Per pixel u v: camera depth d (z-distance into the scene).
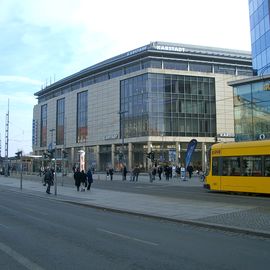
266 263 8.55
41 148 129.50
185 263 8.51
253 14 50.44
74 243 10.70
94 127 102.06
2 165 99.94
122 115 92.38
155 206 20.59
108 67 98.25
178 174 64.25
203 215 16.67
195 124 88.56
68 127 113.50
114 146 94.50
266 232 12.20
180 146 87.12
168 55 88.19
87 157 103.81
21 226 13.88
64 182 49.62
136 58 89.94
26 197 28.88
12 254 9.27
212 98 90.69
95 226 14.16
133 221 15.83
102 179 59.78
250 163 28.31
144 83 86.62
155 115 85.38
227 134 90.81
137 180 53.19
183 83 88.38
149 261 8.66
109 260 8.71
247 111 47.97
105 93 98.50
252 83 47.47
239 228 13.03
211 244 10.79
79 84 111.12
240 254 9.48
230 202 22.59
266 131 45.56
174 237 11.91
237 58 92.50
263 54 47.47
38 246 10.25
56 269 7.91
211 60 91.44
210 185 30.94
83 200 24.78
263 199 24.78
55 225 14.24
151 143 84.69
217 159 30.62
